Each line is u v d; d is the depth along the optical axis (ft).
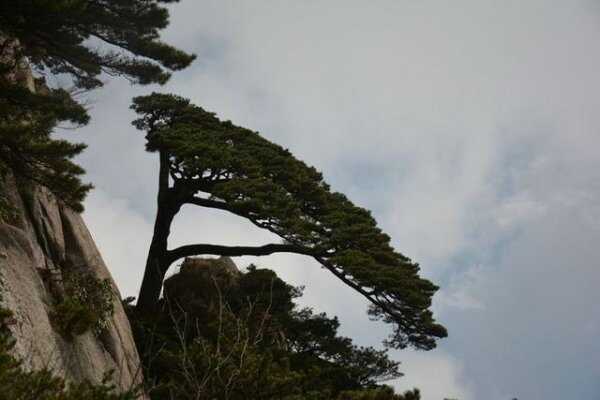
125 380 59.82
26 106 53.42
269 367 53.78
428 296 91.56
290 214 92.07
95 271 68.39
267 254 97.86
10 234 54.34
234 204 88.33
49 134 54.24
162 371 65.51
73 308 53.47
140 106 107.65
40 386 26.22
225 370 44.09
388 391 43.86
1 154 52.54
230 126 112.88
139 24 61.62
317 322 95.50
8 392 25.20
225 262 113.39
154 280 98.99
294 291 101.60
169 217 103.45
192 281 100.94
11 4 53.88
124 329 68.18
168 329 86.63
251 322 74.38
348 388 85.40
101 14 59.26
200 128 107.96
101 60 61.82
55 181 52.42
